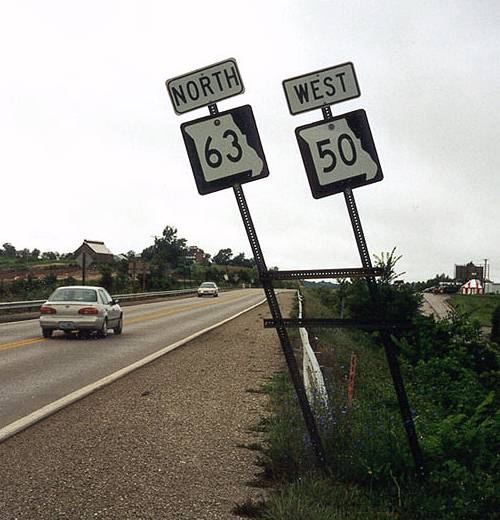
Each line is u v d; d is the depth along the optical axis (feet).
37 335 73.51
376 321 21.54
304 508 17.66
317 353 50.93
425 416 33.47
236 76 22.38
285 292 284.41
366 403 32.78
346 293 76.54
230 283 396.16
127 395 37.04
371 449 21.71
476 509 19.08
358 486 20.62
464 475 20.62
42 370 46.14
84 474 22.00
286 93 22.38
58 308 69.97
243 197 22.03
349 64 22.29
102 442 26.27
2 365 48.21
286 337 21.93
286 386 39.19
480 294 290.56
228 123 22.18
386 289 70.23
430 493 19.95
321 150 22.02
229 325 95.81
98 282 175.22
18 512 18.43
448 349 63.46
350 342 66.69
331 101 22.22
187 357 56.29
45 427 28.76
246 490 20.95
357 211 21.77
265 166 22.03
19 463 23.12
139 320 103.96
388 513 18.31
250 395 38.17
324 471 21.35
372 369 53.31
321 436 22.94
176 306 155.94
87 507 18.95
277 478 22.06
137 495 20.10
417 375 52.90
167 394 37.63
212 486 21.21
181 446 26.04
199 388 40.11
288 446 23.21
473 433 23.56
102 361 51.88
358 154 21.93
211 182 22.09
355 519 17.72
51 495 19.86
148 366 49.83
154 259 295.07
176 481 21.59
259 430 28.99
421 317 68.18
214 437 27.68
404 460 21.27
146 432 28.17
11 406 33.17
